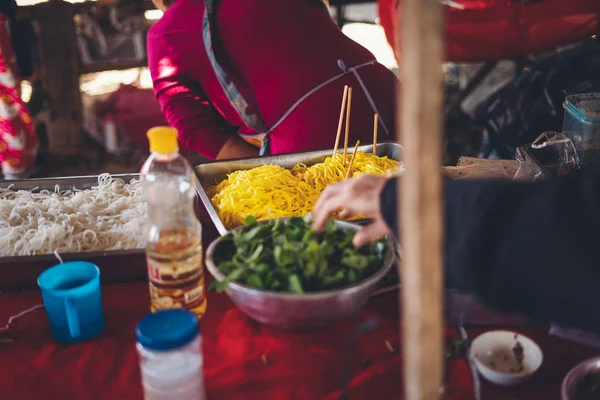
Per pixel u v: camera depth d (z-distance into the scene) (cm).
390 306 129
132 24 415
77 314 118
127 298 135
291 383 110
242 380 110
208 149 220
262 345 119
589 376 99
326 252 113
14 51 319
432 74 57
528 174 154
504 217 86
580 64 265
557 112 260
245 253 117
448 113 345
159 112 432
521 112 267
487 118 283
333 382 110
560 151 165
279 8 203
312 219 122
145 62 414
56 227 145
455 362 111
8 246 144
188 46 208
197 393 100
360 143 201
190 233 119
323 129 205
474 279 86
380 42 552
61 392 110
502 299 85
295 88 204
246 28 201
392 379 109
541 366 110
